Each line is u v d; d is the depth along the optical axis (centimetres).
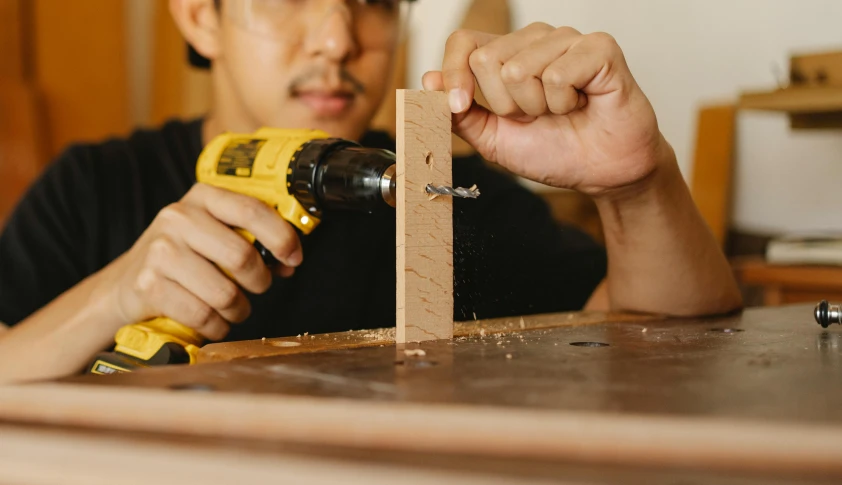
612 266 97
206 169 87
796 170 170
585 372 49
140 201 125
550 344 64
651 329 76
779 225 174
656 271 92
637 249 92
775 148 173
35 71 223
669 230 90
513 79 72
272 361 54
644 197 87
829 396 41
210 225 78
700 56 182
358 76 110
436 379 46
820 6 163
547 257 122
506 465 31
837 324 79
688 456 30
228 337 112
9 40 216
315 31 105
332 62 106
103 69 232
